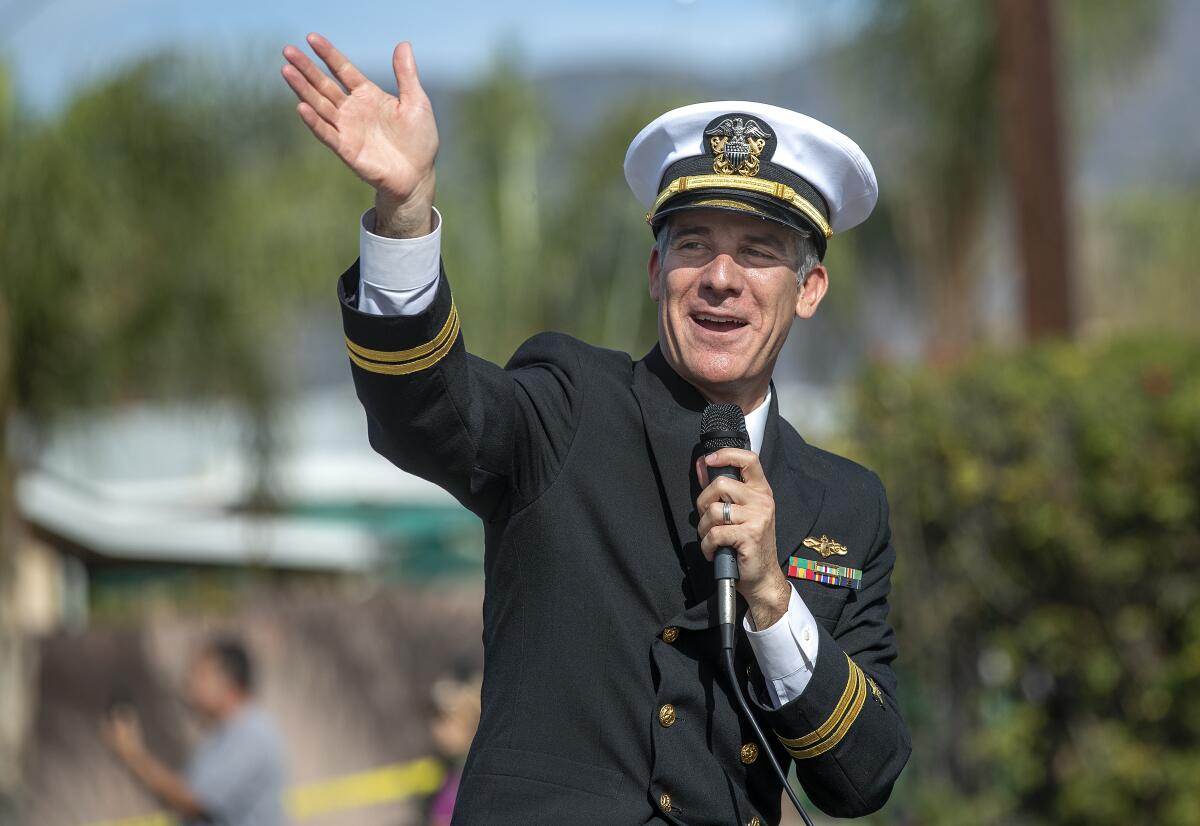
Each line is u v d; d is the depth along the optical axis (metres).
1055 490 20.67
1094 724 21.03
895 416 21.78
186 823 21.45
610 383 7.22
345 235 35.41
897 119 50.19
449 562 52.22
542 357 7.34
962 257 50.34
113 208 32.56
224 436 37.38
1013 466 21.03
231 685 21.22
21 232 32.09
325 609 29.52
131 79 32.81
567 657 6.79
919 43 48.31
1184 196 52.34
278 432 37.00
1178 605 20.38
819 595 7.26
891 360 22.38
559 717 6.76
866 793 7.08
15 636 29.70
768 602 6.75
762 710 6.82
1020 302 27.83
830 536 7.40
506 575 6.95
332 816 28.59
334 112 6.30
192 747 27.59
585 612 6.81
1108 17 50.31
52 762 27.30
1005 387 20.98
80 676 27.44
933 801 21.50
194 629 28.23
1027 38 27.47
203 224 33.62
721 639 6.62
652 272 7.62
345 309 6.37
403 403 6.41
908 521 21.62
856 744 6.96
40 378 33.38
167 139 33.09
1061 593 21.06
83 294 32.91
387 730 29.58
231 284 34.09
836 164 7.39
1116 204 52.69
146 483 47.66
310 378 39.22
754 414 7.44
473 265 49.94
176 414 36.56
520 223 50.22
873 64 48.84
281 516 38.56
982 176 49.91
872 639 7.50
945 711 21.84
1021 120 27.52
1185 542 20.20
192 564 47.12
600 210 49.75
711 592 6.89
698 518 6.93
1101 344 22.05
